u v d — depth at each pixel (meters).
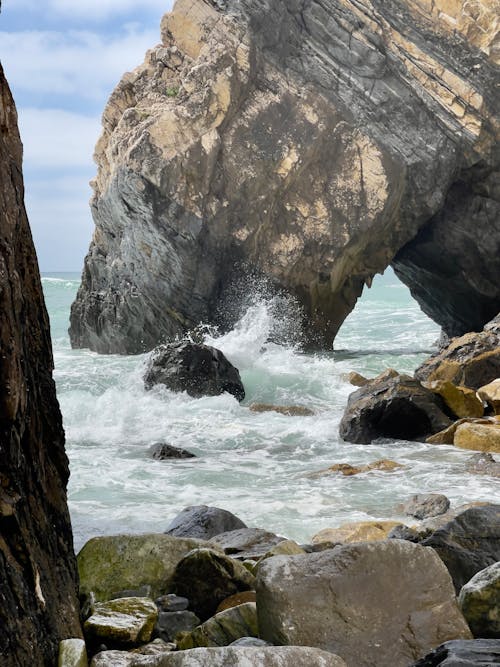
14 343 2.85
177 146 21.11
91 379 17.20
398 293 53.25
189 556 4.51
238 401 16.11
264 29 22.48
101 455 10.55
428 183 23.67
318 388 16.91
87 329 24.98
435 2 23.69
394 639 3.38
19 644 2.78
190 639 3.74
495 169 24.64
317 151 22.55
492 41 23.69
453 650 3.12
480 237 25.38
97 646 3.71
